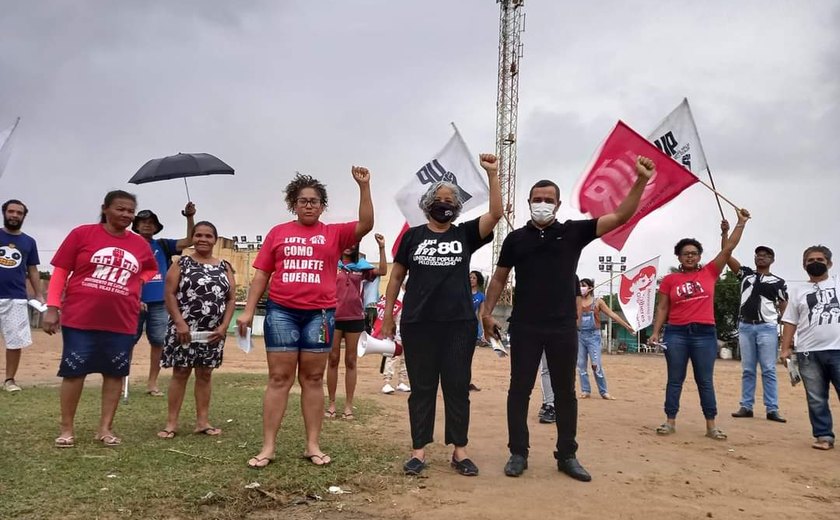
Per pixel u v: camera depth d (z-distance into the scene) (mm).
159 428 5586
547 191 4586
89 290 4746
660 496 4059
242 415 6387
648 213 6262
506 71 58625
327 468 4273
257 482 3869
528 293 4672
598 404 8797
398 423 6352
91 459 4297
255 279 4480
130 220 4965
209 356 5297
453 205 4594
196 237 5520
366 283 7223
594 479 4434
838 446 6094
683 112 7059
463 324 4516
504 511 3627
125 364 4938
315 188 4570
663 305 6871
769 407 7859
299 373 4508
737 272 8562
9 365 7922
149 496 3555
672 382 6609
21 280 8000
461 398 4512
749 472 4875
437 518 3477
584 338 9641
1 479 3773
